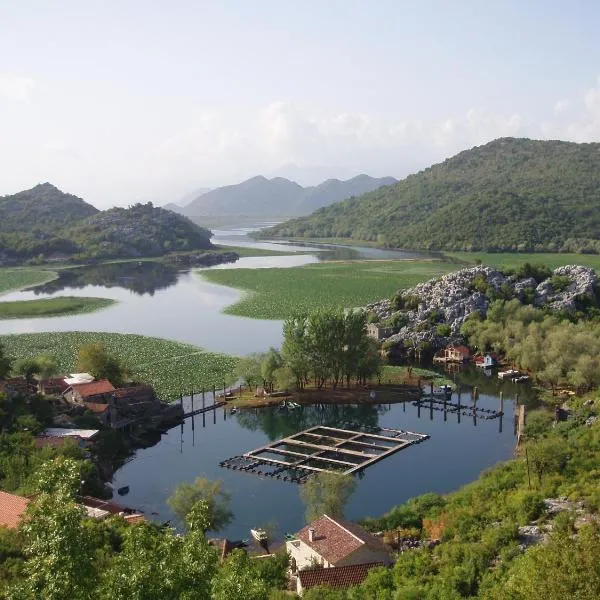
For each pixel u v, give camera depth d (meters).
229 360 169.12
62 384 128.88
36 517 33.53
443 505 84.12
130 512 81.38
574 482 78.38
